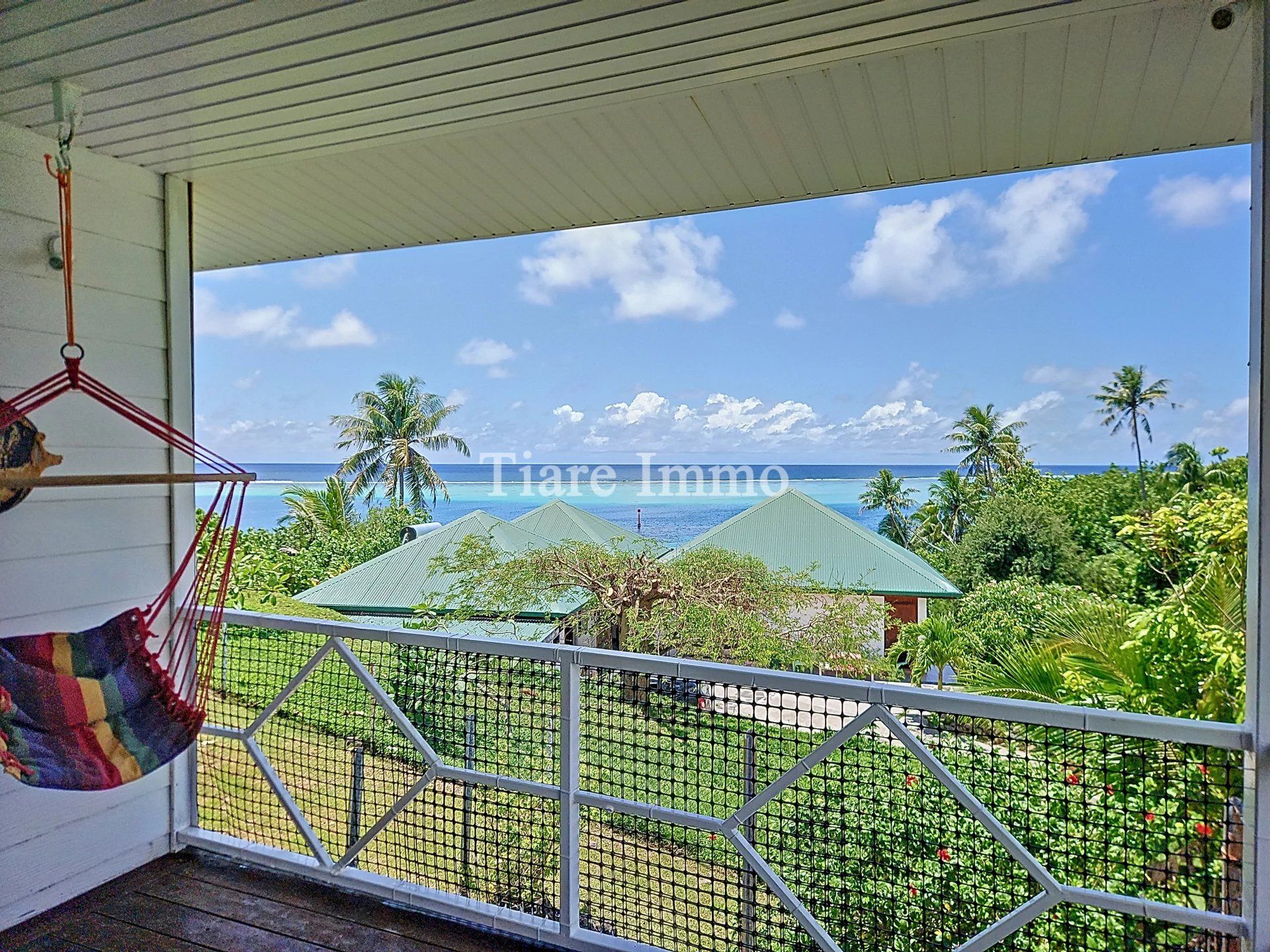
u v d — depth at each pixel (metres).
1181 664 3.56
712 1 1.66
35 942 2.20
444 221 3.35
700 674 2.00
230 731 2.63
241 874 2.55
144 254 2.66
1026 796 1.77
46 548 2.38
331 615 10.59
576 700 2.15
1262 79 1.61
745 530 14.12
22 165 2.30
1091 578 25.20
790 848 2.00
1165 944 1.69
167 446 2.74
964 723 1.83
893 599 13.90
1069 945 1.75
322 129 2.30
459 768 2.30
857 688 1.85
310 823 2.69
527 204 3.17
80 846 2.45
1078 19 1.76
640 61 1.91
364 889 2.43
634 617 8.79
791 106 2.32
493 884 2.35
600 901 2.29
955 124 2.45
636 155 2.68
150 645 2.67
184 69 1.92
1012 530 26.81
